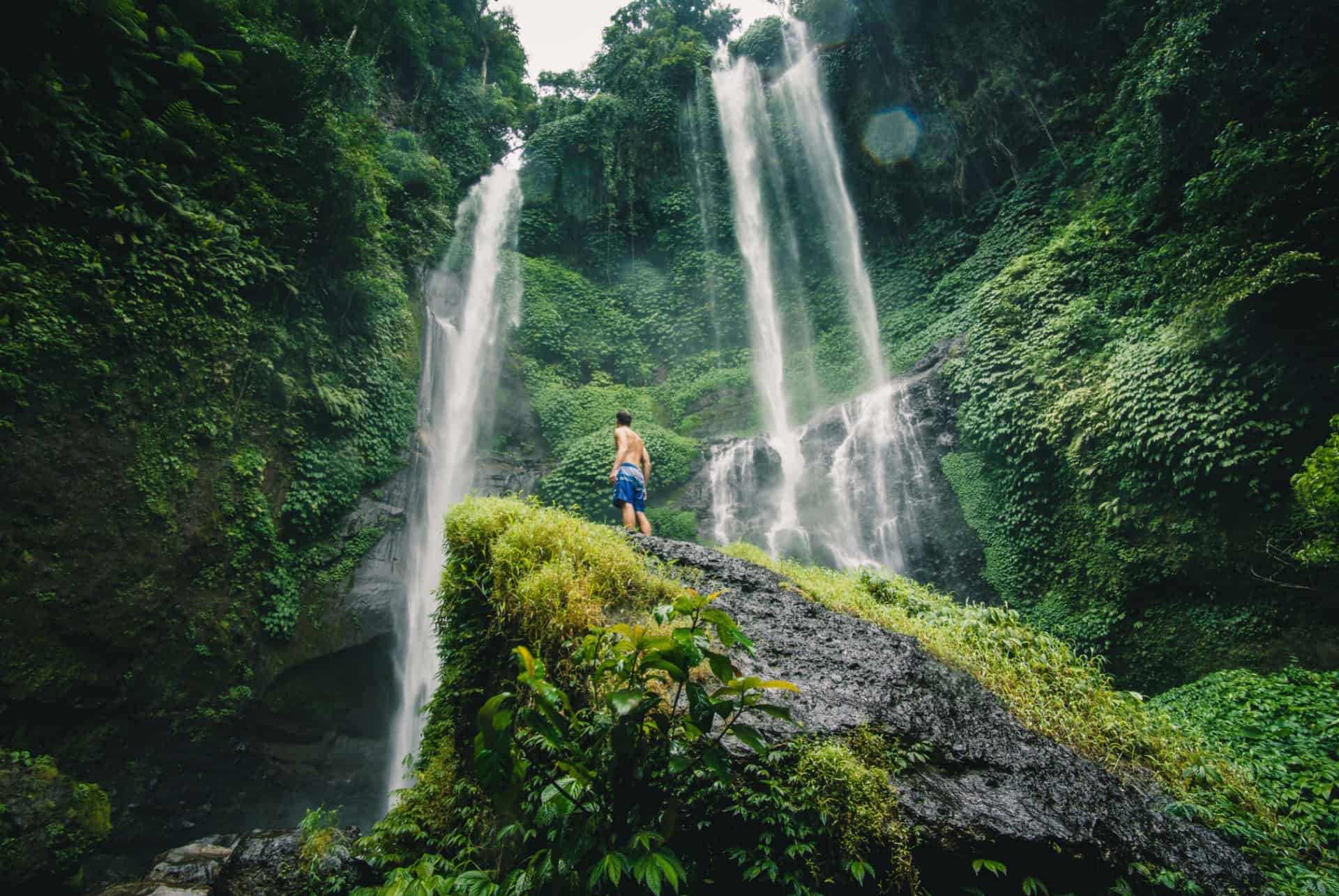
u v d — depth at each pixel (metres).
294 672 11.12
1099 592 10.40
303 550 11.59
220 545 10.02
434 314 18.28
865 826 2.62
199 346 9.95
